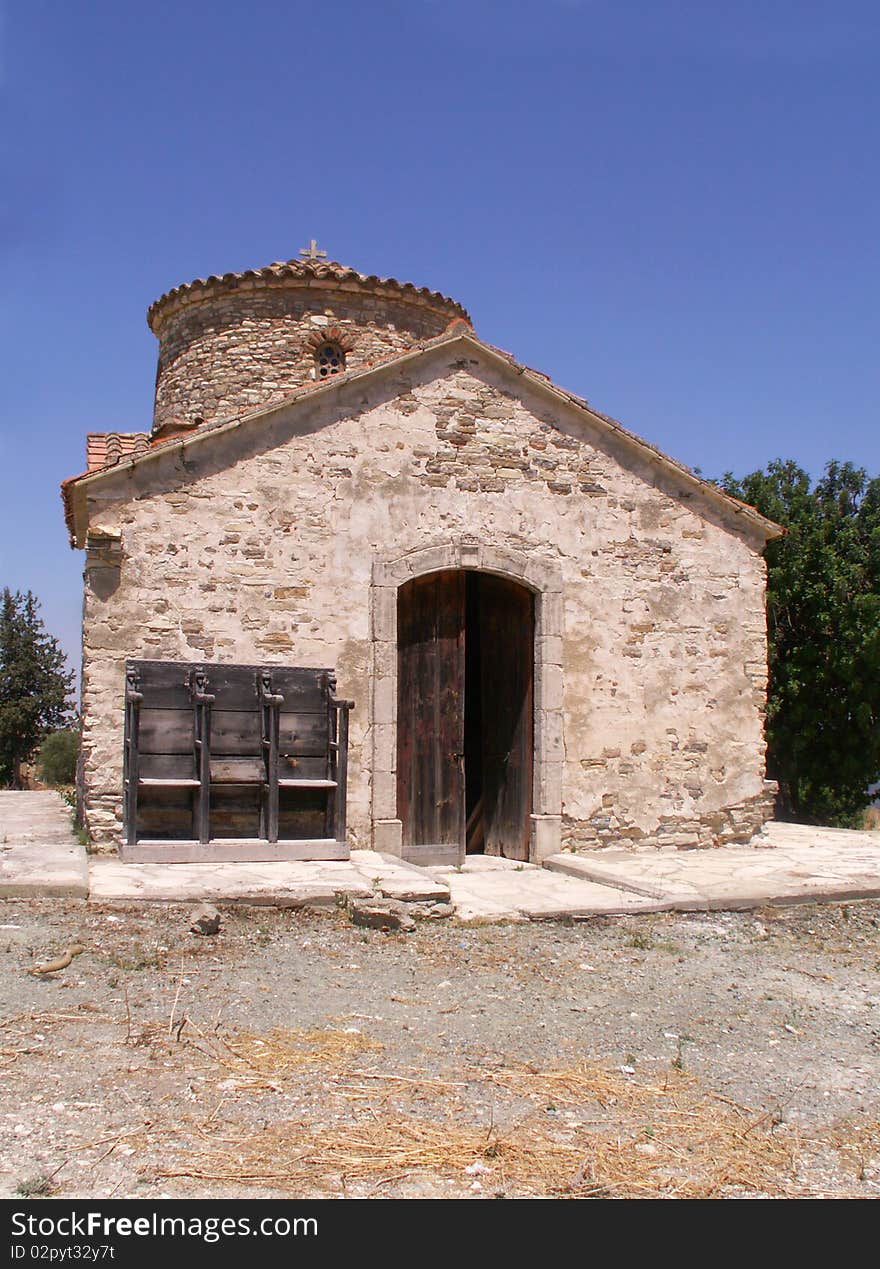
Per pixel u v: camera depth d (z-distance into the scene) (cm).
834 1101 519
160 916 757
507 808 1198
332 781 982
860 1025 638
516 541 1152
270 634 1041
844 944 835
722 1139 466
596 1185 417
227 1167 410
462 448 1136
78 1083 477
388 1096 489
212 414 1398
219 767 951
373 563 1084
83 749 1032
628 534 1210
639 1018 625
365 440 1095
